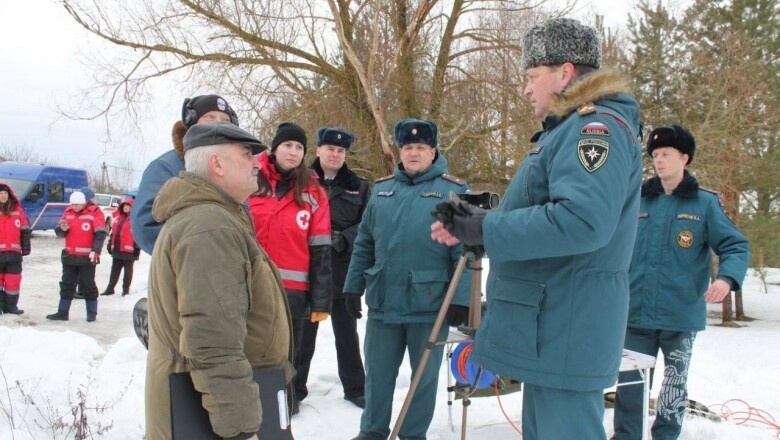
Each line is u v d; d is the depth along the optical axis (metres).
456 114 12.16
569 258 2.02
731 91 12.26
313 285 3.82
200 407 1.81
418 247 3.35
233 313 1.78
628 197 2.08
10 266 8.43
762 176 12.16
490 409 4.26
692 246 3.54
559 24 2.17
